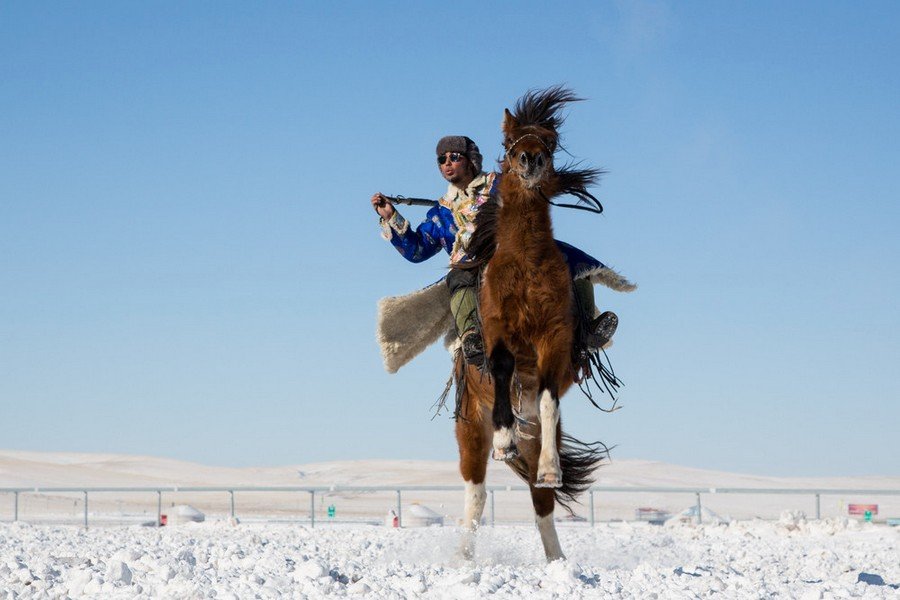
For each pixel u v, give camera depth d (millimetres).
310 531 16625
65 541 11867
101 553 9203
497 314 7863
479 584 6418
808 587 7066
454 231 9281
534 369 8219
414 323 9492
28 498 41375
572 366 8242
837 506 45719
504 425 7660
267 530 17172
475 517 9117
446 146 9266
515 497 45156
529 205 7930
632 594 6402
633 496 50094
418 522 21141
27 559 8414
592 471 9180
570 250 8578
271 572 7176
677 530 18344
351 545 12227
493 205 8336
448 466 85750
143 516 28469
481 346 8273
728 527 18625
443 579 6676
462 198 9258
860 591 6805
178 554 8031
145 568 7270
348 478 72812
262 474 79438
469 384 8781
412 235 9383
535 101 8344
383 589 6309
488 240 8367
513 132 8062
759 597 6484
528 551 10562
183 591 5922
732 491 19844
